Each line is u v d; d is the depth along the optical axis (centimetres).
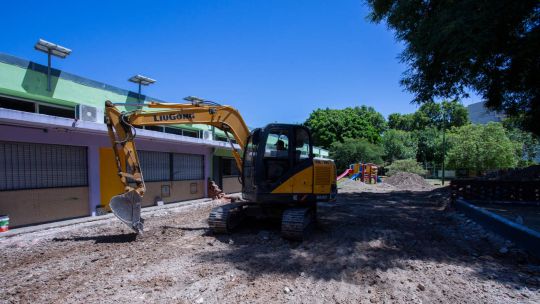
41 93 980
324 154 3328
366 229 770
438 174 4162
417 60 1061
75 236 701
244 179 766
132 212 666
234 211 737
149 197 1155
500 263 500
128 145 685
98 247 602
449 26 821
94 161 941
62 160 873
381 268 478
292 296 379
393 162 3594
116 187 998
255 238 664
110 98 1204
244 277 439
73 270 474
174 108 741
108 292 391
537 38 809
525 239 541
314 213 786
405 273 457
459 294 384
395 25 1183
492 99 1138
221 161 1644
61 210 862
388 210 1130
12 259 536
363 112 4906
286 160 705
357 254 550
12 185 765
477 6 836
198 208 1135
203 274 449
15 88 913
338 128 3912
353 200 1494
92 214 931
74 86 1080
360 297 378
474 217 823
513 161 2880
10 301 370
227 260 513
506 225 612
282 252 561
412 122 4969
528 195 1058
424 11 1088
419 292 391
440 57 988
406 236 692
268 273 455
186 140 1197
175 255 546
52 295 385
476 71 1000
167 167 1248
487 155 2870
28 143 794
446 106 4566
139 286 409
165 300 368
